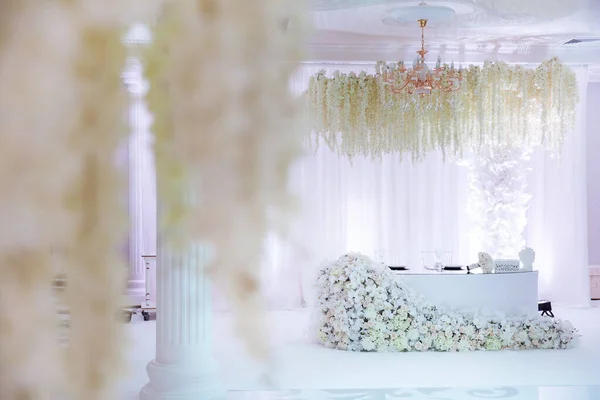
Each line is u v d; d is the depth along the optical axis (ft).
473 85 28.09
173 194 1.50
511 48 30.58
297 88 1.56
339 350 25.62
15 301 1.33
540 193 37.63
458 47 30.19
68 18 1.40
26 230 1.34
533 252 28.37
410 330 25.59
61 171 1.37
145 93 1.51
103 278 1.40
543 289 37.45
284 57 1.52
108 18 1.42
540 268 37.55
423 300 26.45
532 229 37.78
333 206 35.68
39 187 1.36
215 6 1.50
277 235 1.51
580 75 36.65
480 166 35.88
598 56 31.12
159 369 15.65
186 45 1.49
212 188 1.50
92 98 1.41
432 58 30.32
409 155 36.37
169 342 15.79
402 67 26.37
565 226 37.40
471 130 28.53
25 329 1.34
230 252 1.50
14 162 1.34
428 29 27.04
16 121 1.35
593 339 27.96
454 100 27.71
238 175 1.50
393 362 23.48
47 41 1.37
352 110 27.91
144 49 1.50
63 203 1.38
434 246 36.50
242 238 1.50
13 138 1.35
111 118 1.43
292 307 35.01
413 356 24.62
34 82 1.36
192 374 15.69
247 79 1.50
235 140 1.50
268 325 1.51
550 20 25.76
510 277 26.99
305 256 1.53
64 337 1.38
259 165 1.50
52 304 1.37
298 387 19.39
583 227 37.27
